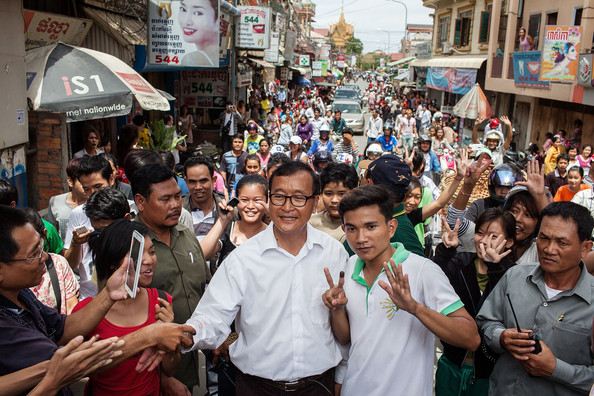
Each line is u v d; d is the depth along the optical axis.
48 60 6.38
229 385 3.48
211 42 9.70
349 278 2.94
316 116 25.55
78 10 8.62
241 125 17.89
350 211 2.78
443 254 3.73
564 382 2.73
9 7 5.54
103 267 2.88
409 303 2.55
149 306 2.96
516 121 22.02
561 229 2.80
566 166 9.84
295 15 48.84
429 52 36.75
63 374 2.21
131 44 9.56
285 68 36.12
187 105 16.56
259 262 2.90
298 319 2.88
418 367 2.83
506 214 3.50
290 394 2.86
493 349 2.99
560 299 2.90
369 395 2.86
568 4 17.88
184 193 6.05
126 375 2.80
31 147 7.00
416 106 35.91
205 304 2.92
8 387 2.17
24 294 2.60
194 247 3.76
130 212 4.16
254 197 4.19
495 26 23.02
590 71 13.98
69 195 5.21
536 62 17.83
